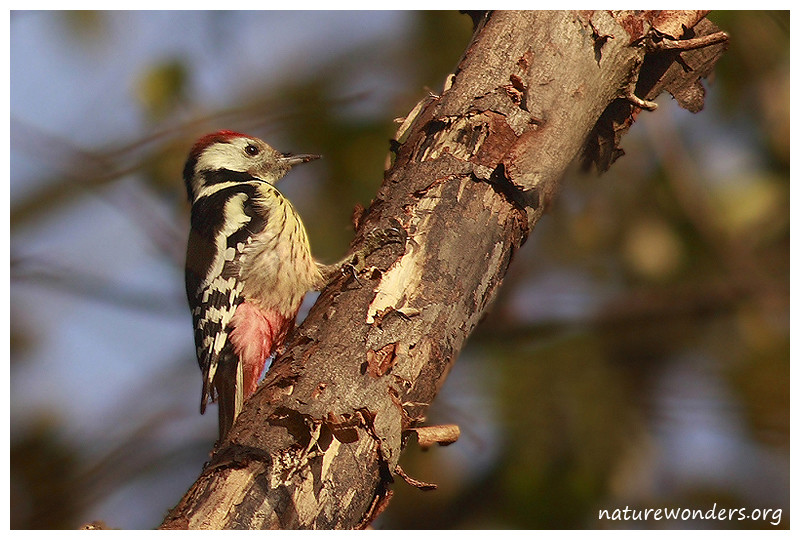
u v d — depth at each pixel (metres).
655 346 12.18
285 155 10.72
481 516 10.48
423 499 10.62
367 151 11.58
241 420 5.96
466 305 6.51
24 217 12.10
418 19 12.09
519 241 6.86
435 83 11.91
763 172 12.08
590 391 11.16
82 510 11.20
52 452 11.38
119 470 11.47
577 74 7.05
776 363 11.65
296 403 5.92
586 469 10.46
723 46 7.96
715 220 12.11
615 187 12.39
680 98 7.98
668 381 11.84
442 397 11.10
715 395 11.55
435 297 6.40
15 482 11.15
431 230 6.58
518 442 10.67
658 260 12.19
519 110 6.95
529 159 6.82
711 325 12.21
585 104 7.08
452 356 6.44
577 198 12.47
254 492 5.58
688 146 12.38
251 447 5.75
